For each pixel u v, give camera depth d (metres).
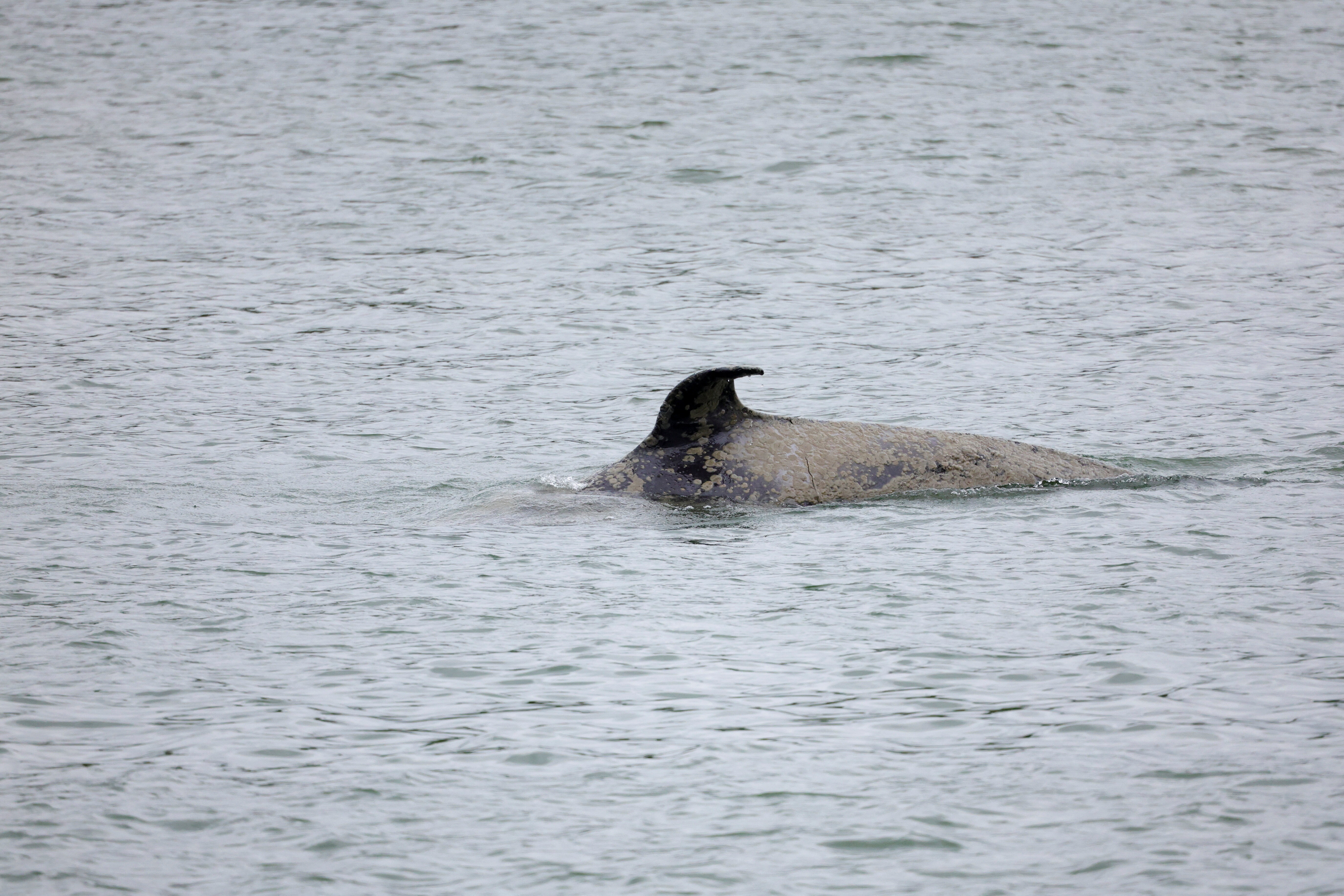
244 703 30.81
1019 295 77.81
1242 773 26.84
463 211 97.44
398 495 49.19
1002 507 45.50
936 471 47.59
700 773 27.44
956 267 83.44
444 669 32.75
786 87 128.62
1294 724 28.84
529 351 69.94
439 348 70.50
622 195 100.50
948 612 36.03
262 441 56.34
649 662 33.06
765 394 62.38
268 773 27.50
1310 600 36.16
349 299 79.06
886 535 42.81
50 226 93.94
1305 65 135.75
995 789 26.56
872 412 59.41
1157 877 23.56
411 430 57.97
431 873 24.19
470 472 52.16
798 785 26.94
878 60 137.50
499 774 27.47
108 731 29.36
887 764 27.69
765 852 24.69
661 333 72.75
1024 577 38.62
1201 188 98.81
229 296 79.38
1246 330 70.00
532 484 49.03
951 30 149.88
